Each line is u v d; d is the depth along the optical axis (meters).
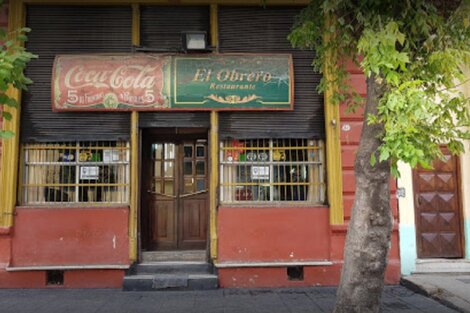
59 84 7.41
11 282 7.16
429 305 6.24
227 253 7.37
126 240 7.33
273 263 7.35
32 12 7.73
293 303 6.38
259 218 7.46
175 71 7.55
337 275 7.38
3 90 4.43
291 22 7.87
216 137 7.58
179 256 7.72
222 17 7.86
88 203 7.49
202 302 6.41
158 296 6.75
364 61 4.29
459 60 4.55
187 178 8.24
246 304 6.32
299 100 7.76
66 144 7.61
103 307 6.14
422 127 4.06
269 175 7.75
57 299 6.55
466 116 4.61
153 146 8.26
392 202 7.64
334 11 5.25
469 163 7.98
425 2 4.82
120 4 7.76
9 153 7.31
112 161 7.61
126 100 7.46
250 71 7.61
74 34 7.71
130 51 7.70
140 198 7.61
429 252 7.91
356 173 4.72
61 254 7.25
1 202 7.22
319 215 7.52
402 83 4.14
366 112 4.74
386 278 7.47
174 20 7.83
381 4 4.69
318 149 7.80
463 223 7.94
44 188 7.54
